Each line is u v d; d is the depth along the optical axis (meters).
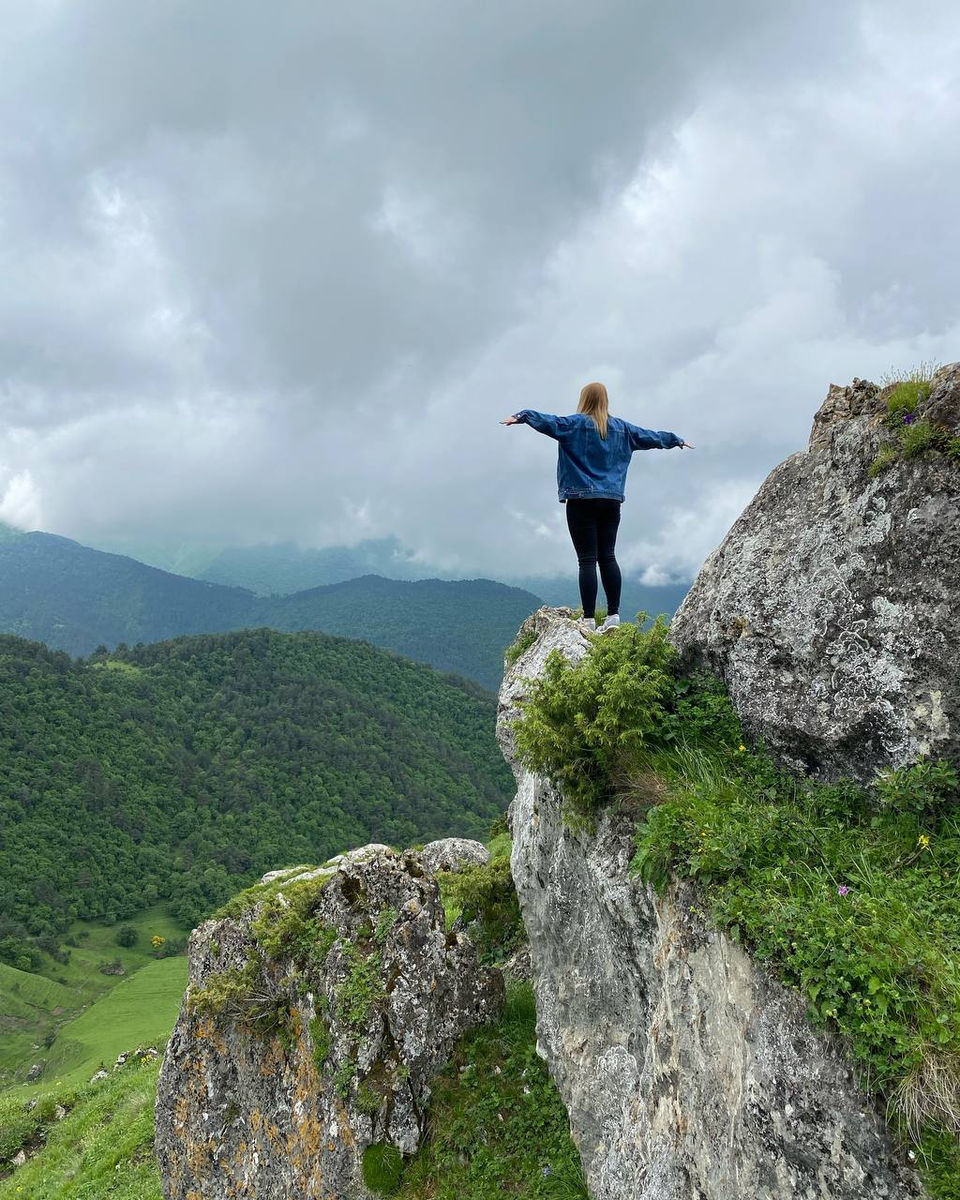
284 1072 10.38
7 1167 20.62
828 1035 3.72
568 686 6.71
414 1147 8.61
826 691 5.65
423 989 9.60
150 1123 17.62
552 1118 8.12
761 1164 3.94
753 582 6.39
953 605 5.11
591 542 8.83
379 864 10.76
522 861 8.67
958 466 5.26
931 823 4.95
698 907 4.79
